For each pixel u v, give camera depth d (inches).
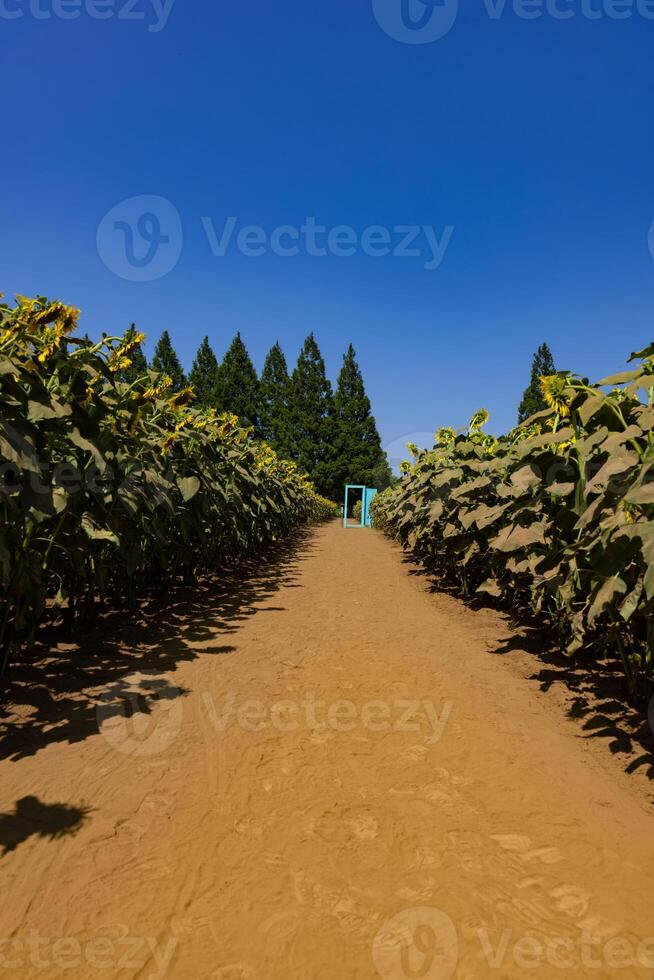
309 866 69.7
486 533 215.8
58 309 108.8
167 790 87.1
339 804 84.0
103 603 210.2
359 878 67.6
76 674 136.0
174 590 253.1
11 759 95.0
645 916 61.9
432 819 80.3
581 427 135.6
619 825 79.4
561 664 152.3
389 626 199.9
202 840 74.7
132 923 60.1
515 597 220.4
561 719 116.4
